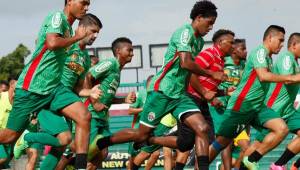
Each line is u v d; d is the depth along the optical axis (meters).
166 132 21.70
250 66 16.03
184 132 15.27
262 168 26.12
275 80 15.56
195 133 14.12
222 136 16.66
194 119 14.16
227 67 19.27
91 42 15.19
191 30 14.09
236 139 20.05
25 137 13.78
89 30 15.12
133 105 22.66
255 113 16.42
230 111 16.44
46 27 12.91
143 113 15.21
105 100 16.53
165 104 14.60
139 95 22.53
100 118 16.53
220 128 16.62
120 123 28.11
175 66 14.36
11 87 20.80
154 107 14.80
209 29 14.36
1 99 21.11
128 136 15.77
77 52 14.84
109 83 16.48
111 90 16.56
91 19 15.27
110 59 16.41
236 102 16.31
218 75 13.98
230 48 16.88
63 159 15.99
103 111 16.56
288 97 17.41
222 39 16.78
